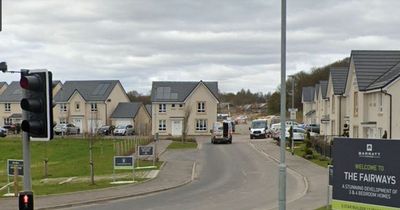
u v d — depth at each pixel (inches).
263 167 1445.6
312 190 1003.3
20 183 1144.8
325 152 1636.3
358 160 522.6
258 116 5428.2
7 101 3848.4
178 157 1718.8
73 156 1844.2
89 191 979.3
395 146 497.4
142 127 3388.3
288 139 2167.8
